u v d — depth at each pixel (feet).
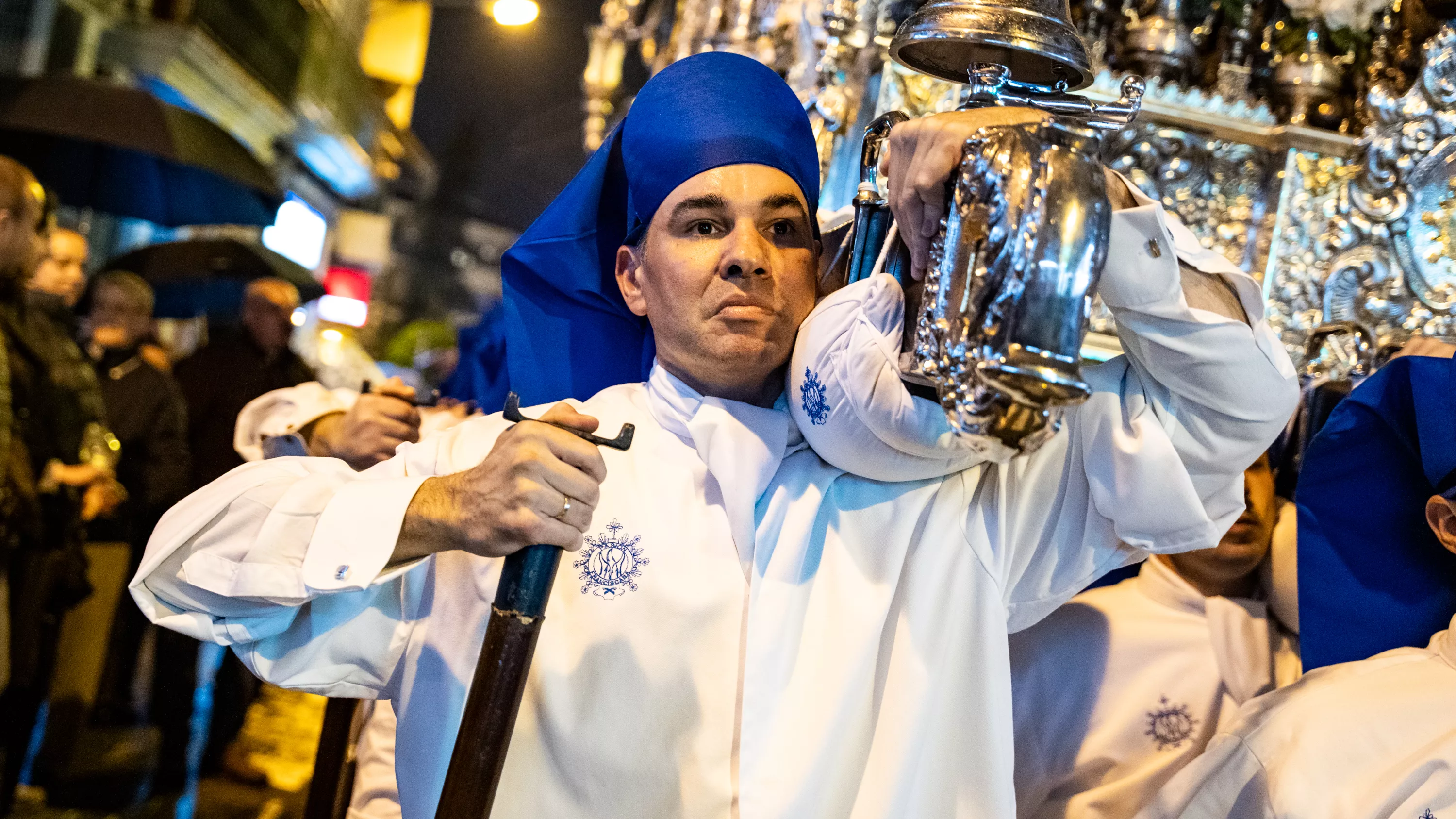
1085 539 4.66
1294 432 6.59
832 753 4.31
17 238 10.70
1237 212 7.20
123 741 13.89
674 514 4.57
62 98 16.52
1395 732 4.85
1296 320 7.07
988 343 3.28
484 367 9.62
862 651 4.40
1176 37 7.07
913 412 4.05
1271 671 6.17
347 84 48.78
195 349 14.80
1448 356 5.88
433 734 4.50
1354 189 7.07
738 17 7.88
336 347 28.09
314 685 4.56
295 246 44.73
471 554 4.58
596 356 5.52
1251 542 6.15
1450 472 5.30
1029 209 3.27
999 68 3.88
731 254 4.42
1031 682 6.19
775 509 4.57
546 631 4.42
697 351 4.53
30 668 10.92
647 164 4.74
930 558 4.56
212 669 15.72
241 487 4.40
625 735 4.29
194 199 18.15
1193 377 4.12
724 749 4.25
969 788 4.45
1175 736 6.01
